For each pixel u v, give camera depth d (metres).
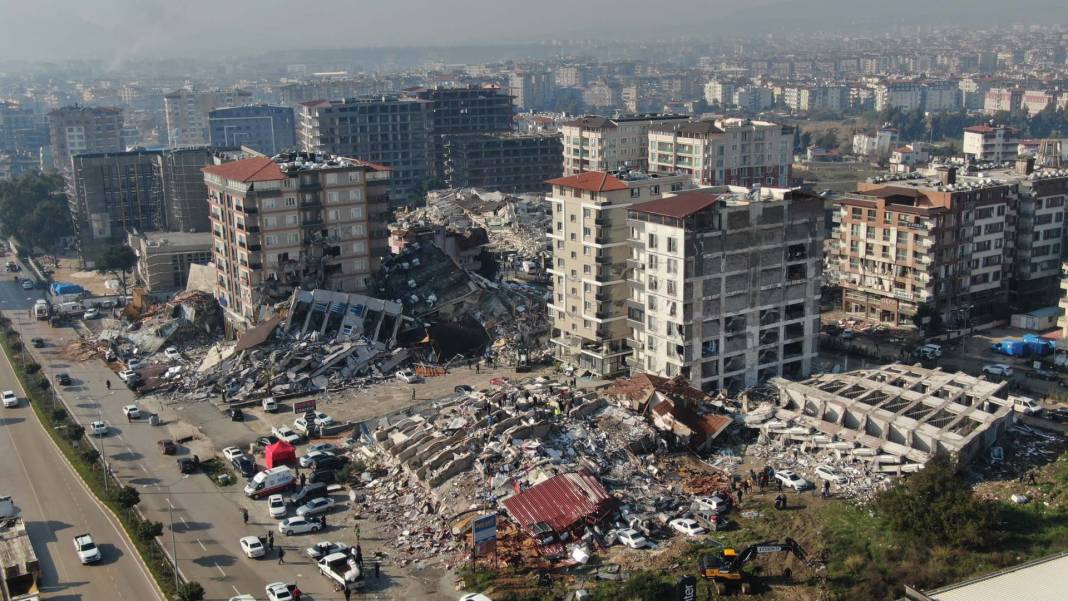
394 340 198.38
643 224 167.75
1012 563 110.50
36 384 184.75
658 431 147.88
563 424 147.62
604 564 113.81
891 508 120.44
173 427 164.00
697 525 121.62
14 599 105.81
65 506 134.00
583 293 185.50
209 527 126.25
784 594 107.31
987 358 192.88
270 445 147.38
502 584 108.69
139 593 110.62
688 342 164.12
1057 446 146.25
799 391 156.25
